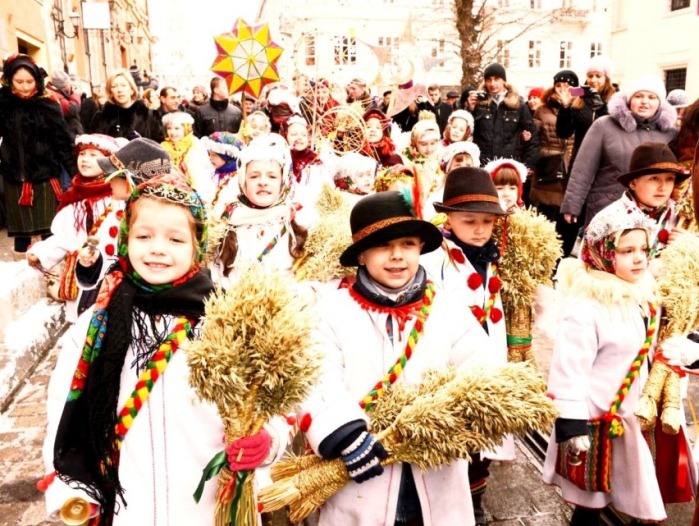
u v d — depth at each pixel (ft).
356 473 5.89
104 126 22.21
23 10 40.57
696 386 13.16
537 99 32.09
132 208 5.44
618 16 80.74
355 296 6.77
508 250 9.21
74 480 5.13
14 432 11.53
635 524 8.56
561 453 8.20
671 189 11.51
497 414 5.72
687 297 8.09
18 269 17.16
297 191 15.76
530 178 23.31
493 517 9.12
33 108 18.78
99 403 5.19
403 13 93.30
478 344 6.97
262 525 7.51
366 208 6.55
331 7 91.61
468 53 44.57
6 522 8.97
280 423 5.99
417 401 5.98
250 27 18.98
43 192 19.21
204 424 5.46
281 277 5.38
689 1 69.26
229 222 10.91
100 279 9.52
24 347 14.21
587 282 8.17
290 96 19.62
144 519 5.29
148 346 5.38
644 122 15.24
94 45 73.26
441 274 8.95
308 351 5.21
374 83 22.40
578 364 7.90
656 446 8.18
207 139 17.94
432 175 15.17
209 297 5.64
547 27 104.53
